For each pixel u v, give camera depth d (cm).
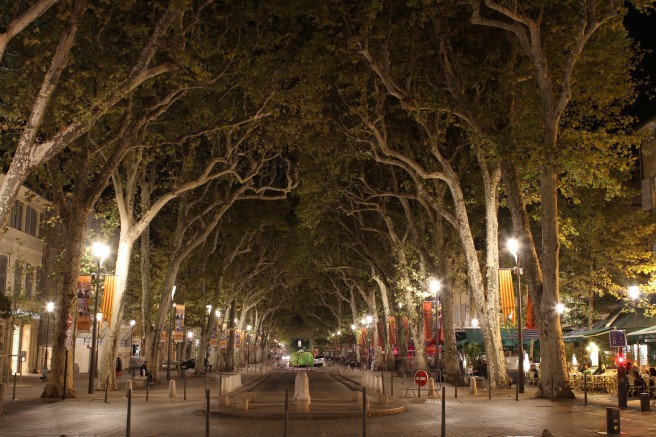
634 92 3061
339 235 6134
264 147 4144
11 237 5259
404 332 5669
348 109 3653
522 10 2639
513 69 3048
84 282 3091
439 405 2639
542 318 2830
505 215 5194
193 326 6975
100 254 3250
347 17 3055
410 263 5256
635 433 1697
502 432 1748
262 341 12912
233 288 6875
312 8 3041
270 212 6028
